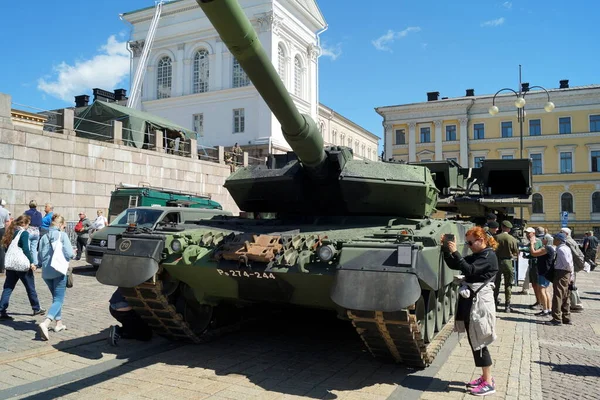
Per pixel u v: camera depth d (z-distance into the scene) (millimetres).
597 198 46906
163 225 7676
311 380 5934
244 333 8227
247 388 5629
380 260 5367
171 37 35375
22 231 8695
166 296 6742
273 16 31125
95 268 15578
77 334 7848
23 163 15898
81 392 5418
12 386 5535
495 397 5410
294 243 6160
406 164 8125
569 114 47312
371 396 5418
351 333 8227
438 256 6273
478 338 5504
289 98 5633
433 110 50562
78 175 17703
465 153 49500
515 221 20094
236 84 33812
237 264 6199
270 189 8102
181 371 6203
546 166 48000
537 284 10859
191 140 23781
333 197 7906
